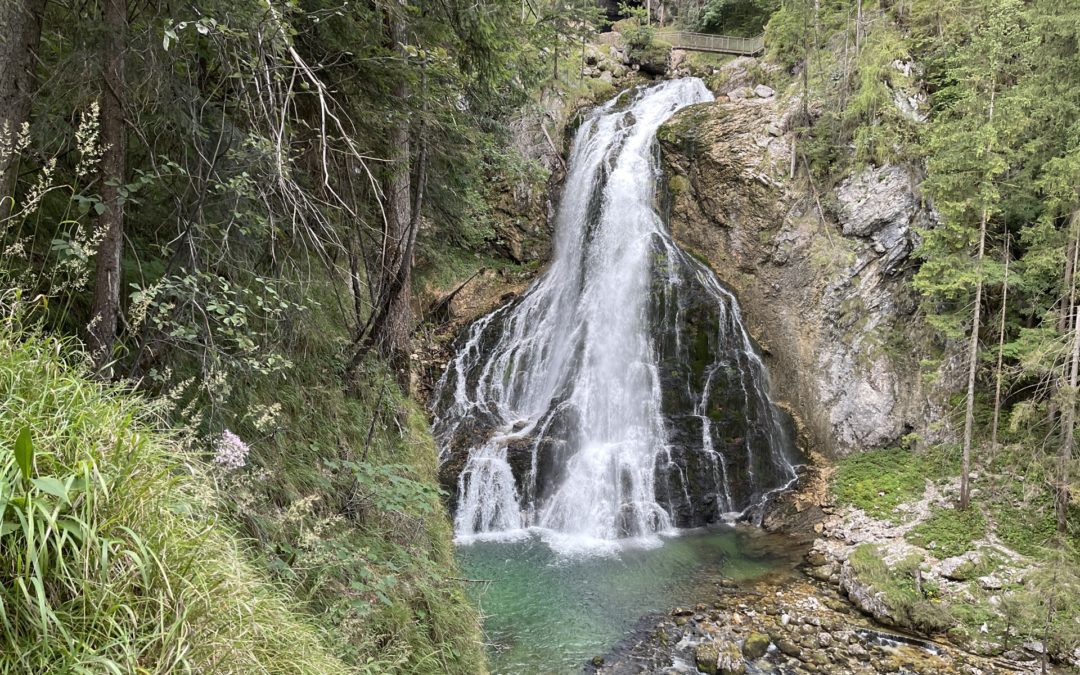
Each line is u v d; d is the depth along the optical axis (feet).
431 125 19.06
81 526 5.90
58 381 7.18
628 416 46.37
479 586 30.94
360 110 17.30
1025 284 38.60
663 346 49.78
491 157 28.37
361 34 16.43
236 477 10.57
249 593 7.92
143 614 6.32
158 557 6.56
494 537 38.04
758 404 47.11
